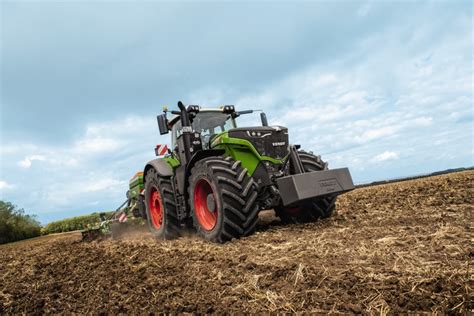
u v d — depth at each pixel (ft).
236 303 7.82
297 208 18.40
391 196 25.20
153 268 12.00
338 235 13.28
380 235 12.32
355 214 18.45
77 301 10.07
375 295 7.03
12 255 24.64
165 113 20.30
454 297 6.38
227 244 14.71
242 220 15.19
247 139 16.47
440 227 12.35
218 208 15.46
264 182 16.24
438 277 7.38
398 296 6.82
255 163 16.40
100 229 28.63
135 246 17.84
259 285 8.66
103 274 12.51
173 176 20.35
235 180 15.35
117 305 9.04
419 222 13.93
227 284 9.14
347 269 8.76
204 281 9.69
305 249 11.60
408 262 8.79
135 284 10.55
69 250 21.25
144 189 24.53
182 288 9.43
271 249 12.39
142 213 25.81
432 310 6.20
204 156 17.60
